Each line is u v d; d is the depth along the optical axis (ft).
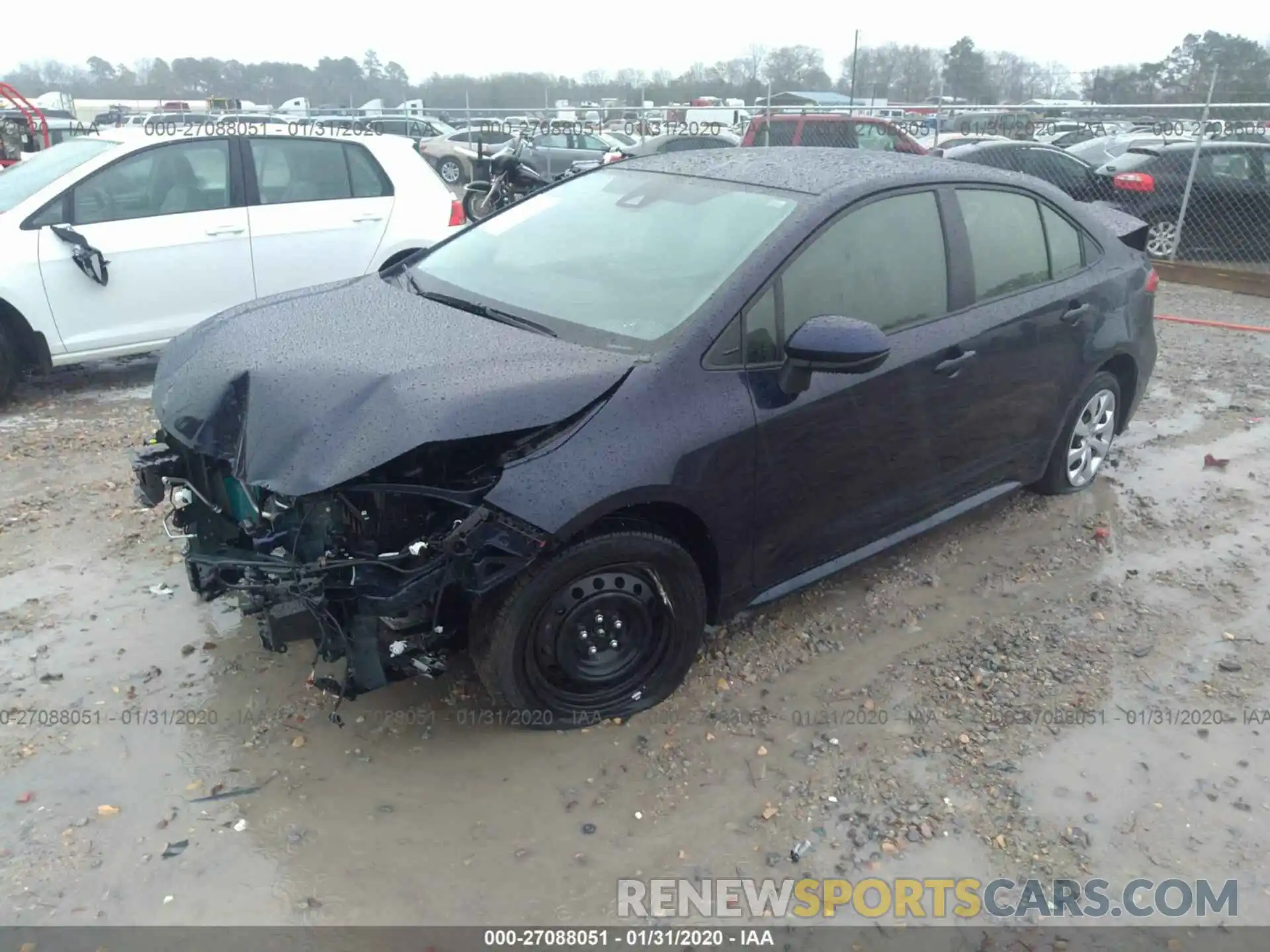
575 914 8.45
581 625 10.18
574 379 9.75
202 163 21.68
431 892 8.59
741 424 10.43
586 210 13.33
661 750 10.37
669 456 9.87
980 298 13.25
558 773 9.99
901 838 9.36
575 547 9.69
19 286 19.60
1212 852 9.30
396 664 9.54
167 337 21.54
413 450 8.91
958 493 13.84
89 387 21.91
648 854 9.07
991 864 9.11
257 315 11.78
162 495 11.35
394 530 9.25
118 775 9.80
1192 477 17.97
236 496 10.80
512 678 9.93
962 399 12.95
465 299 12.05
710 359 10.40
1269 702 11.46
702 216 12.07
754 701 11.21
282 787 9.70
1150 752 10.57
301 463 8.93
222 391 10.02
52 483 16.44
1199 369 25.16
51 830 9.11
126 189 20.90
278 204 22.47
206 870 8.73
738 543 10.88
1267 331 29.07
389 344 10.36
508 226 13.84
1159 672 11.98
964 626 12.87
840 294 11.55
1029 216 14.32
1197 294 35.40
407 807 9.50
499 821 9.37
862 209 11.92
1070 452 16.16
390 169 24.02
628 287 11.37
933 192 12.87
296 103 98.27
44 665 11.45
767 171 12.80
